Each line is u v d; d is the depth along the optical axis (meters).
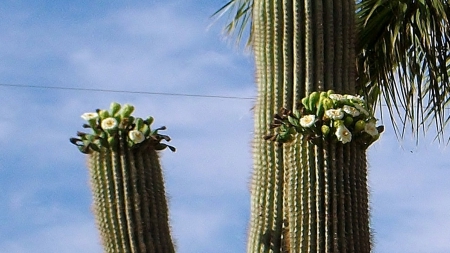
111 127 8.10
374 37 9.45
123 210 8.05
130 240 8.02
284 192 8.07
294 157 7.90
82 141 8.18
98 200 8.10
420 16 9.15
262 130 8.30
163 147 8.27
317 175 7.82
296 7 8.40
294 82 8.30
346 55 8.47
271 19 8.45
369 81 9.65
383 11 9.34
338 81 8.38
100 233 8.09
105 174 8.11
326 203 7.77
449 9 9.32
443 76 9.80
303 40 8.38
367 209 7.98
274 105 8.30
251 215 8.27
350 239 7.75
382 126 8.08
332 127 7.86
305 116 7.93
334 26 8.45
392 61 9.36
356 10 9.53
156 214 8.13
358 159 7.94
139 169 8.13
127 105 8.25
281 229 8.08
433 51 9.25
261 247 8.09
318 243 7.73
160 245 8.08
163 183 8.29
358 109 7.97
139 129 8.20
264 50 8.44
